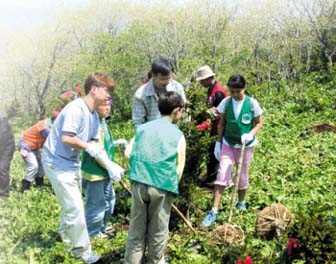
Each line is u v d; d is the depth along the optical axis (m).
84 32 17.94
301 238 5.18
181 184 6.41
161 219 4.96
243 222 6.61
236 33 18.55
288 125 12.49
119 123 15.13
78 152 5.38
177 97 5.02
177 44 17.77
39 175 8.58
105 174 6.03
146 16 18.19
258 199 7.43
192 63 13.80
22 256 5.87
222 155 6.60
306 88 15.66
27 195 7.92
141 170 4.88
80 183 5.58
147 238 5.16
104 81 5.31
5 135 6.59
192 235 6.14
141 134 4.99
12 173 9.23
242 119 6.44
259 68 17.78
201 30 18.36
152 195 4.84
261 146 10.26
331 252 5.01
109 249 5.95
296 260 5.09
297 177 8.49
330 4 19.00
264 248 5.65
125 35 17.75
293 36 18.53
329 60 17.59
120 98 16.16
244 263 5.00
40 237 6.37
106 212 6.37
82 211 5.42
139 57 17.44
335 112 13.12
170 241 6.16
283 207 6.14
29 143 8.20
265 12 18.67
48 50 17.39
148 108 6.11
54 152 5.31
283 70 17.59
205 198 7.09
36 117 16.72
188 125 6.32
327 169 8.95
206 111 6.52
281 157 9.63
